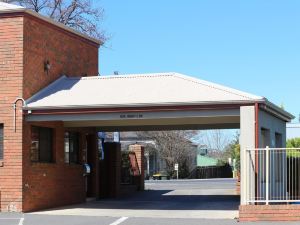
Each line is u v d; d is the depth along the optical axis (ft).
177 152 180.96
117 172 83.10
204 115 55.42
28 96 60.90
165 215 56.18
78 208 64.08
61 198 66.59
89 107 57.82
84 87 64.64
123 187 85.92
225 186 109.60
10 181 59.26
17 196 58.95
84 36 75.72
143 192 92.02
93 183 76.84
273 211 49.49
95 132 77.20
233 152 185.98
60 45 69.00
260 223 48.37
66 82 67.15
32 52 62.13
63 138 67.77
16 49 60.29
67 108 58.39
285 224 47.50
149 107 56.54
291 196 57.77
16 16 60.54
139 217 54.39
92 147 77.20
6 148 59.67
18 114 59.57
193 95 57.31
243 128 54.19
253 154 53.11
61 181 66.74
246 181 52.24
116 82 65.31
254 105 54.24
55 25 67.36
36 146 62.23
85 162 73.61
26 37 60.95
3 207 59.26
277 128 70.03
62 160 67.21
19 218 53.78
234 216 54.49
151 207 64.80
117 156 83.25
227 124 72.84
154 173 182.50
